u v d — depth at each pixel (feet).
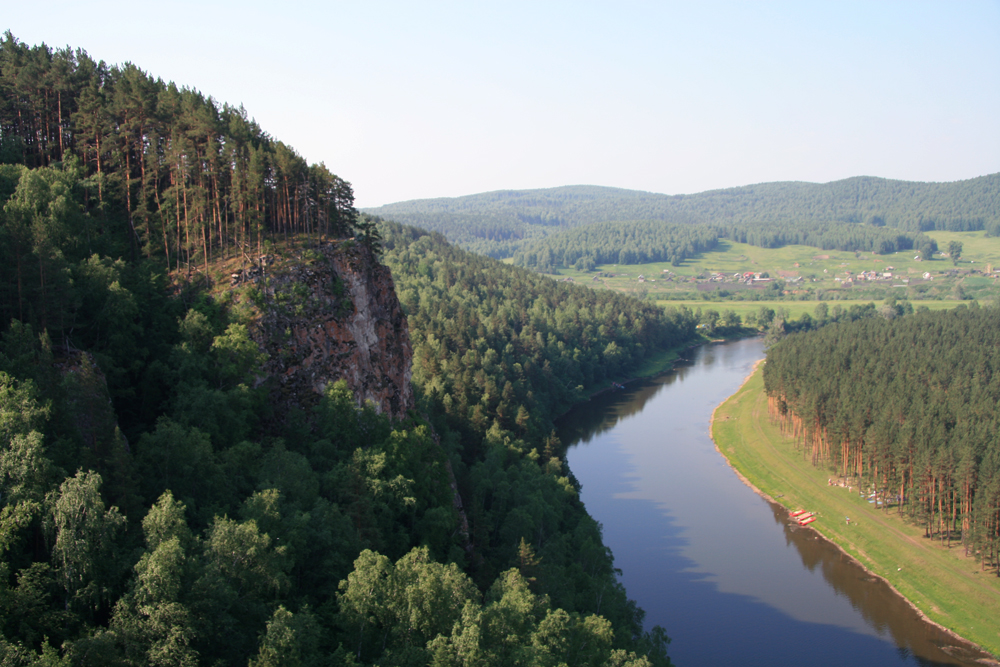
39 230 228.63
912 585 351.05
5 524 151.23
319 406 279.49
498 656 168.55
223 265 308.19
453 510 295.28
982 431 401.49
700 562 377.91
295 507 210.18
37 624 144.97
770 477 495.41
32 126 368.89
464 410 449.48
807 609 333.42
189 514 190.29
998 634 309.22
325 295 307.99
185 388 243.19
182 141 323.78
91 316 255.70
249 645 161.07
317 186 362.74
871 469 443.73
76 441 191.01
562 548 309.63
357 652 174.19
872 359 625.41
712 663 291.99
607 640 195.31
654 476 506.07
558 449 484.74
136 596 148.25
